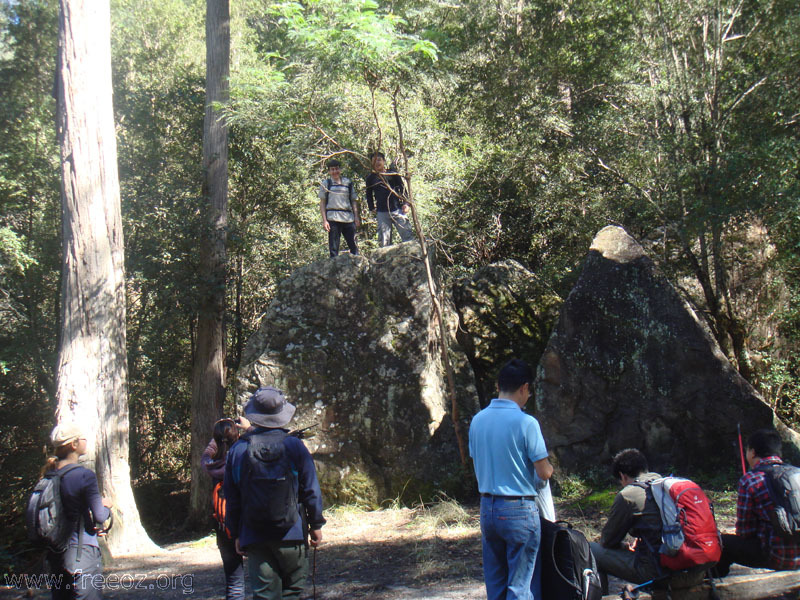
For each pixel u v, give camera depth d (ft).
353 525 28.58
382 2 45.75
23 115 44.70
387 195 36.24
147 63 59.36
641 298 29.53
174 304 42.65
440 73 36.96
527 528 12.46
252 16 79.51
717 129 35.47
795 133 34.37
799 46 34.45
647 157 39.68
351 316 33.32
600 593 12.47
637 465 13.88
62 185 30.71
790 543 13.44
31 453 45.42
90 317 30.14
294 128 39.32
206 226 42.22
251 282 53.72
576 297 30.27
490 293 37.42
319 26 30.86
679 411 28.45
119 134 48.78
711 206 33.40
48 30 46.32
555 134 50.55
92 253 30.45
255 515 12.70
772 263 36.47
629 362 29.25
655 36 39.32
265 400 13.35
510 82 50.83
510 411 12.98
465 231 51.75
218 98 43.73
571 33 49.19
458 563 21.34
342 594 19.35
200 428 42.45
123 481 30.27
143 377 49.21
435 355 33.01
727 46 38.11
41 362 44.96
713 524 12.99
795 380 37.01
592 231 45.32
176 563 26.73
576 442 29.25
